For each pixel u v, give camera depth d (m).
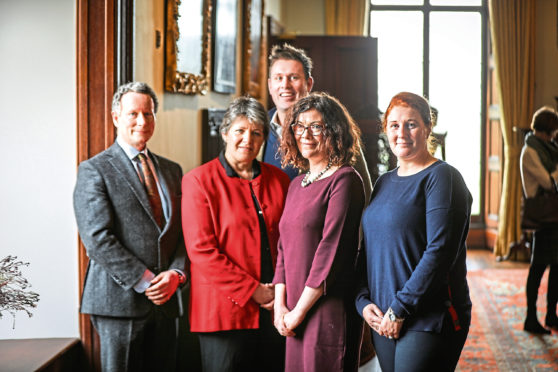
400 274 2.38
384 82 9.07
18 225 3.15
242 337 2.68
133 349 2.73
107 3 3.01
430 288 2.30
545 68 8.33
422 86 9.02
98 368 3.14
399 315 2.32
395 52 9.03
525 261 7.97
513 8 8.20
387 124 2.47
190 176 2.77
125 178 2.75
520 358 4.38
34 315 3.16
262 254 2.75
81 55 3.03
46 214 3.15
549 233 4.88
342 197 2.49
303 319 2.50
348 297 2.52
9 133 3.13
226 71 5.12
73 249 3.15
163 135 3.76
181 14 3.98
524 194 4.97
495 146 8.59
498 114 8.45
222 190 2.75
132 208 2.74
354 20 8.55
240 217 2.72
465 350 4.56
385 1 8.98
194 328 2.71
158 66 3.67
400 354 2.37
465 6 8.92
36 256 3.15
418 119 2.42
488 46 8.75
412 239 2.37
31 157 3.13
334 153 2.56
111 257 2.65
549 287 5.06
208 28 4.50
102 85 3.03
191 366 3.38
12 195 3.15
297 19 8.68
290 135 2.65
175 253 2.85
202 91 4.41
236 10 5.42
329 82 6.91
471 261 8.01
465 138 9.01
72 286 3.15
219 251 2.70
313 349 2.48
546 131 4.99
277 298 2.60
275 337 2.76
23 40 3.10
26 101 3.12
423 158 2.46
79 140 3.05
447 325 2.35
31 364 2.75
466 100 9.00
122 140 2.82
